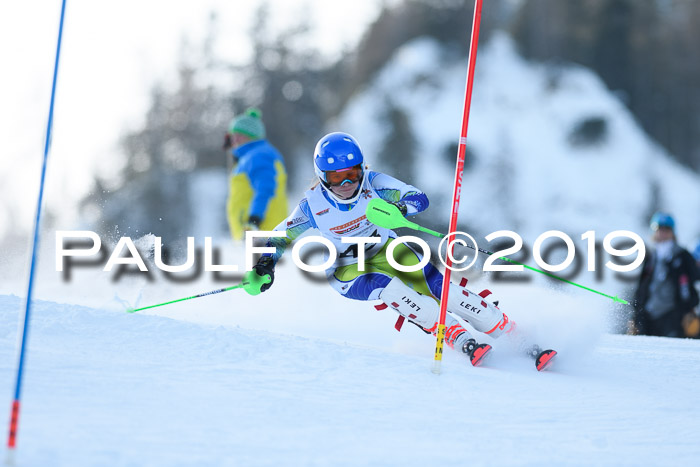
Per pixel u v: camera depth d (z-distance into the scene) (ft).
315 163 53.16
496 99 570.46
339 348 49.70
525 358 54.49
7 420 32.83
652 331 96.68
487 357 51.16
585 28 634.02
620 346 66.39
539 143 540.93
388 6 636.07
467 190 513.45
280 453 32.09
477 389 44.45
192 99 586.86
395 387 43.14
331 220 55.16
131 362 43.09
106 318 50.39
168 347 46.55
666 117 635.25
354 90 608.60
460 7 620.49
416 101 569.64
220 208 538.06
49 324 48.32
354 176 52.90
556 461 33.83
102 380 39.29
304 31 625.00
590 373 52.37
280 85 609.83
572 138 542.57
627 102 634.02
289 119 604.08
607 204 515.91
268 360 45.91
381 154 533.96
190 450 31.42
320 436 34.53
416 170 521.65
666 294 96.02
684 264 95.66
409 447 34.17
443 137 540.93
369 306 84.53
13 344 44.24
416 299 53.21
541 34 611.88
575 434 37.91
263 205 96.48
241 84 612.29
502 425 38.47
